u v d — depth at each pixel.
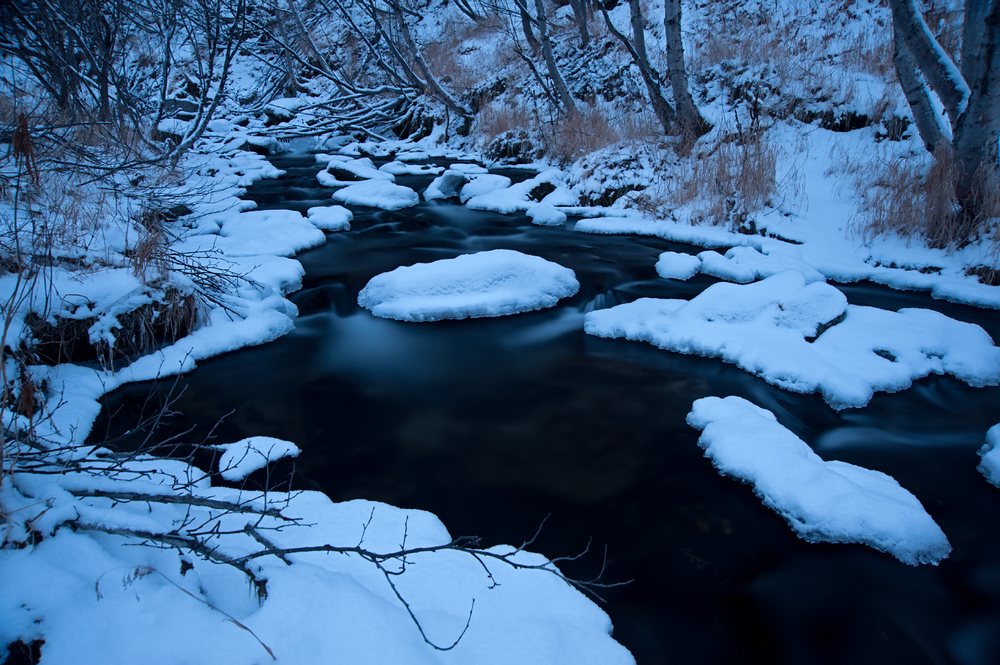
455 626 2.12
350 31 21.97
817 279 6.50
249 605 2.05
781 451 3.45
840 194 8.11
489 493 3.44
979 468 3.61
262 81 22.33
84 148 5.96
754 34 12.52
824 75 10.11
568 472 3.62
